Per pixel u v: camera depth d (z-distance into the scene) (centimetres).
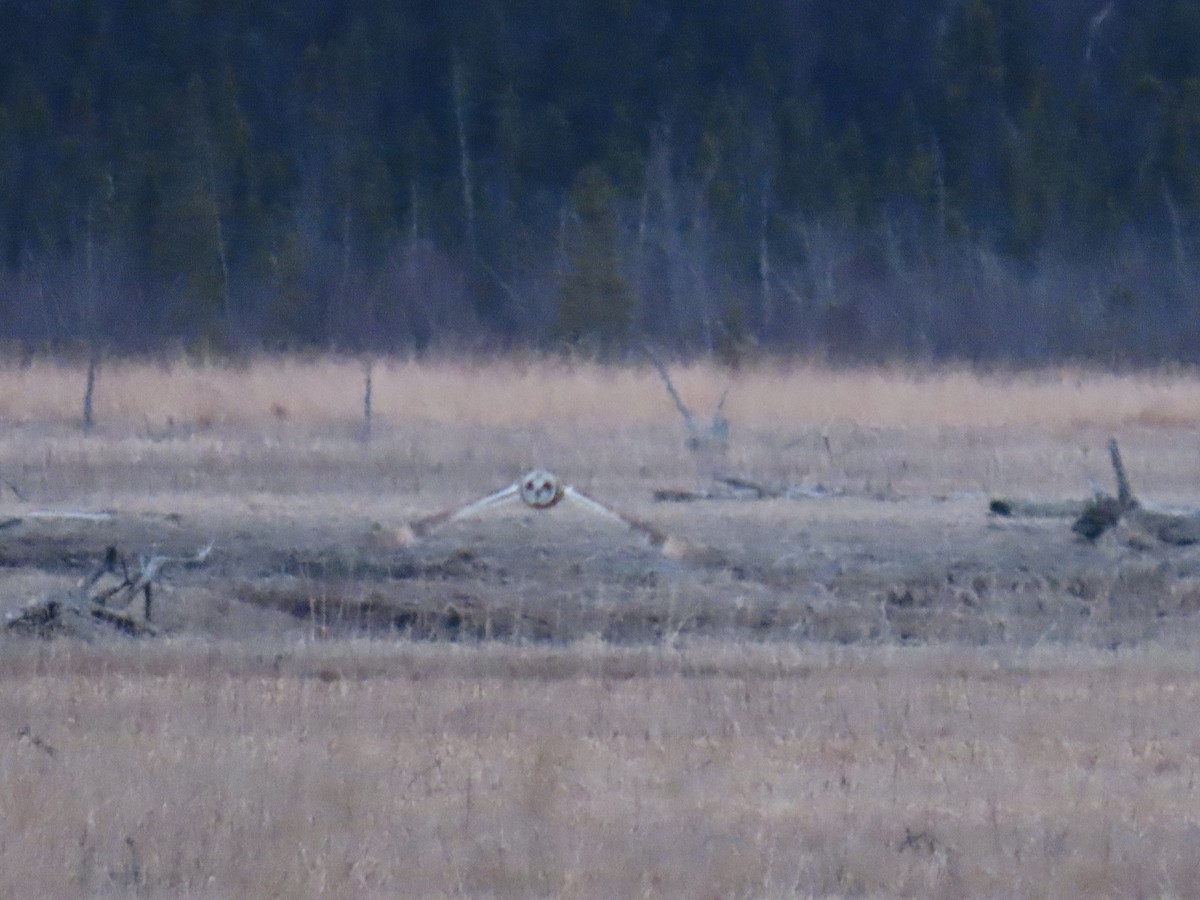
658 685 3909
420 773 3112
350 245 19875
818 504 6372
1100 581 5166
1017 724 3538
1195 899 2553
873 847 2744
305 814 2895
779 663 4200
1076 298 18050
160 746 3297
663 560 5331
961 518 6028
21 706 3619
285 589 5066
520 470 7362
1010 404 9862
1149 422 9481
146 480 6975
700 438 8375
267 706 3622
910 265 19262
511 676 4019
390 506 6347
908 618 4903
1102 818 2911
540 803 2939
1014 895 2570
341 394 10006
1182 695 3828
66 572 5406
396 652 4328
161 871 2641
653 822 2872
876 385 10544
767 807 2955
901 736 3438
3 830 2808
